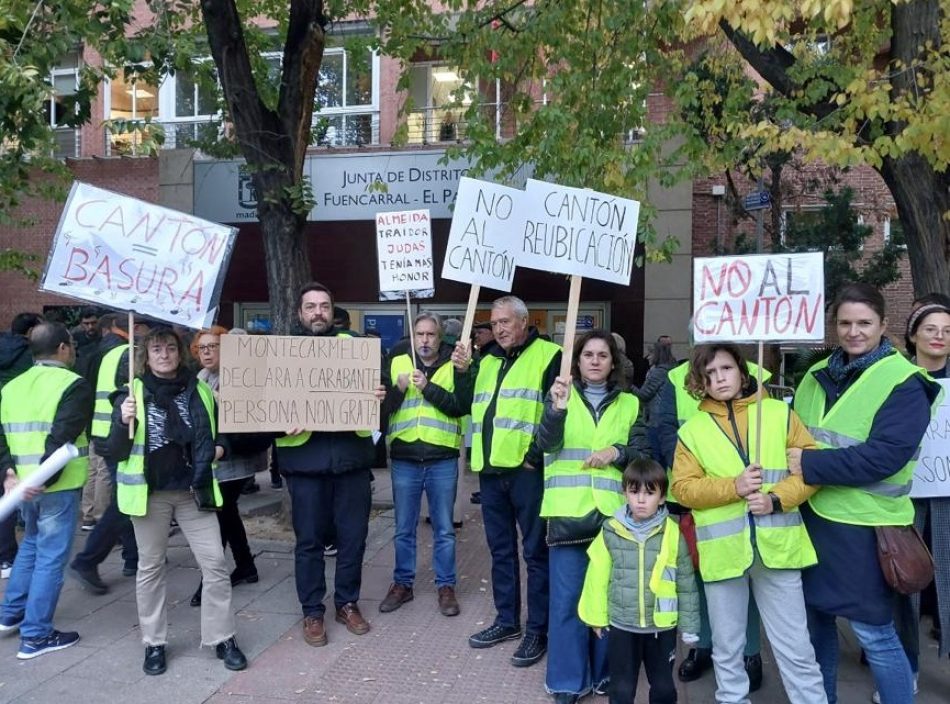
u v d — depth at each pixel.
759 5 5.02
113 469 5.35
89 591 5.57
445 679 4.23
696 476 3.53
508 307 4.52
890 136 6.17
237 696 4.04
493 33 8.13
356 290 13.64
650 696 3.61
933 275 6.07
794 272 3.40
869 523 3.31
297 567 4.70
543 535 4.43
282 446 4.71
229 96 7.29
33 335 4.78
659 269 12.66
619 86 7.65
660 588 3.48
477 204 4.52
